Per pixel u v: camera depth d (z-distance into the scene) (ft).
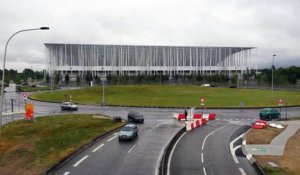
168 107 289.12
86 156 122.42
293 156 127.54
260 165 113.29
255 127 186.50
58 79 621.31
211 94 406.21
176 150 136.46
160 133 171.53
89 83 593.83
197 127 196.24
